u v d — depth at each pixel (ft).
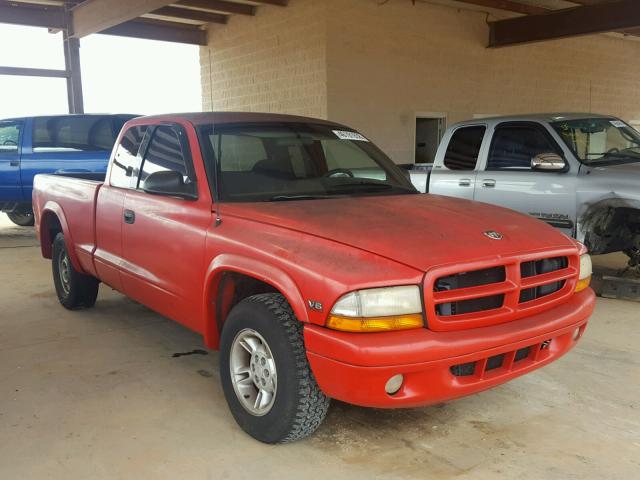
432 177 22.95
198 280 11.40
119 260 14.51
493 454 9.87
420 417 11.20
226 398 10.82
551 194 19.30
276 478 9.21
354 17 38.81
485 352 8.93
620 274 20.97
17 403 11.87
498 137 21.30
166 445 10.22
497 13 46.68
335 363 8.57
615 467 9.46
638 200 17.40
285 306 9.68
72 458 9.82
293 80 40.91
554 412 11.39
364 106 40.01
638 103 62.34
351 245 9.14
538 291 10.14
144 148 14.06
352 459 9.74
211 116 13.29
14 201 32.83
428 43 42.78
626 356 14.25
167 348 15.06
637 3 38.29
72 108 41.60
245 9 43.19
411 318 8.59
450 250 9.12
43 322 17.24
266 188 12.01
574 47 53.83
